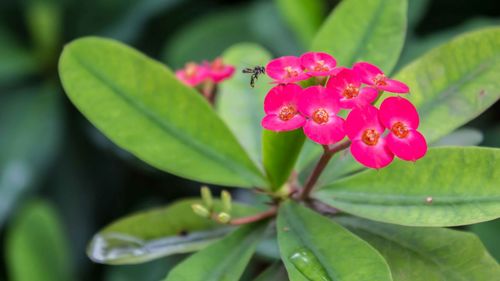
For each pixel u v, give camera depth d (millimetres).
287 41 584
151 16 595
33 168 584
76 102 416
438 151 398
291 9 551
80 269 595
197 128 424
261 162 454
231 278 403
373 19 443
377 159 378
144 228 439
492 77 418
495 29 417
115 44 414
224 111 474
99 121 417
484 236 481
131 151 419
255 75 438
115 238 438
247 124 469
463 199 391
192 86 450
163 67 416
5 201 573
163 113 421
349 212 406
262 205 451
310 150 438
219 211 437
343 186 414
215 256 410
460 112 419
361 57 441
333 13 446
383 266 382
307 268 388
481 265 394
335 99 383
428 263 398
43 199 594
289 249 396
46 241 545
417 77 427
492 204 386
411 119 382
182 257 571
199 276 404
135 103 420
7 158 585
